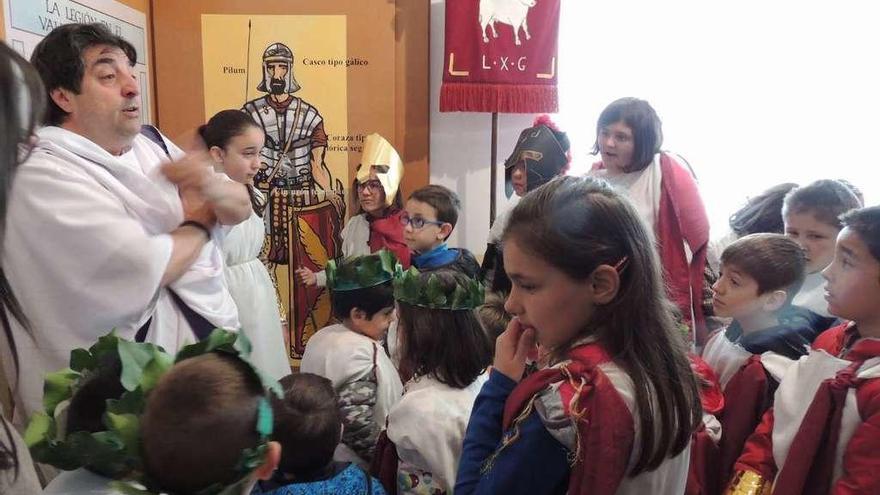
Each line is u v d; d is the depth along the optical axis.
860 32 2.77
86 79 1.21
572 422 0.72
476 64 2.57
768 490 1.10
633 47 2.86
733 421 1.29
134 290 1.17
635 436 0.74
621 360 0.77
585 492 0.71
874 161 2.83
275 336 2.12
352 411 1.40
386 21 2.74
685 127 2.89
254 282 2.05
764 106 2.85
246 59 2.74
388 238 2.51
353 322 1.52
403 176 2.84
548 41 2.57
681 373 0.81
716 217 2.93
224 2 2.72
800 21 2.79
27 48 1.90
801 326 1.35
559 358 0.82
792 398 1.11
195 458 0.57
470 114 2.88
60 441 0.63
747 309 1.37
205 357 0.63
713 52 2.84
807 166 2.87
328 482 1.03
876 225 0.99
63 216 1.13
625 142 1.95
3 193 0.58
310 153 2.80
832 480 0.98
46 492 0.64
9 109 0.57
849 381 0.98
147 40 2.69
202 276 1.37
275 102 2.77
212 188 1.26
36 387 1.18
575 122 2.92
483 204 2.94
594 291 0.78
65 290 1.15
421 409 1.19
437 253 2.21
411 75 2.78
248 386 0.62
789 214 1.50
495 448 0.85
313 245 2.83
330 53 2.75
